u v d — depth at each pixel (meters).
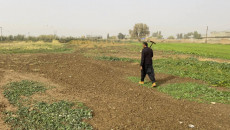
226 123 5.04
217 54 21.34
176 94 7.29
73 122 4.81
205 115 5.48
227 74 10.78
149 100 6.57
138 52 23.45
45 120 4.89
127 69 12.23
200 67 12.95
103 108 5.78
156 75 10.62
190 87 8.06
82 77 9.61
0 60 14.48
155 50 26.52
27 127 4.58
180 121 5.07
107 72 10.98
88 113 5.29
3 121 4.84
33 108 5.59
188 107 6.05
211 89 7.82
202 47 32.47
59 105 5.80
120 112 5.52
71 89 7.59
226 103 6.40
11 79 8.61
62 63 13.45
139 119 5.12
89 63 13.51
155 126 4.78
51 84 8.18
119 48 30.22
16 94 6.62
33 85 7.79
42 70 11.01
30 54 19.59
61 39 50.62
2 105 5.70
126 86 8.23
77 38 54.50
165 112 5.60
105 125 4.78
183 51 24.20
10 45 31.27
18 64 12.84
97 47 32.56
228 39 53.75
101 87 7.98
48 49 25.92
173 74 10.80
